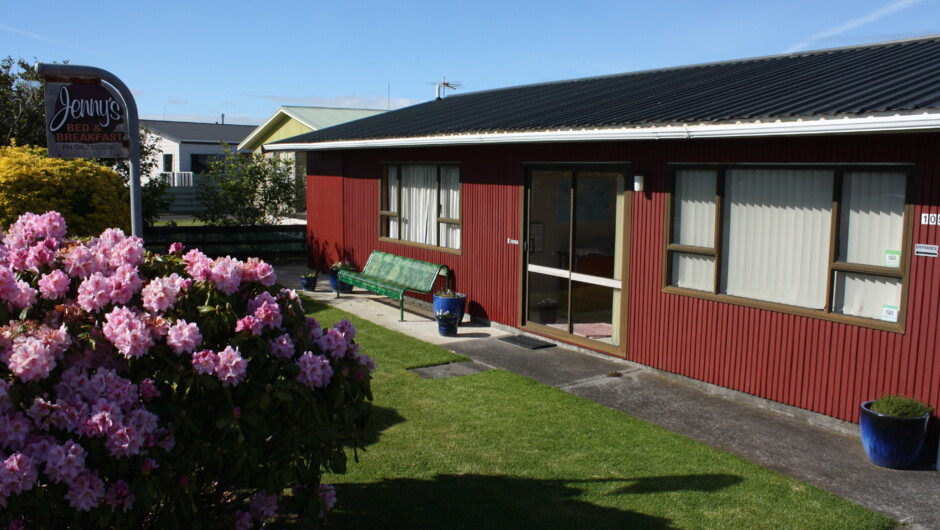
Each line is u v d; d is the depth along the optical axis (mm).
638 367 8086
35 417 3043
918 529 4508
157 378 3400
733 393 7090
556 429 6133
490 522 4461
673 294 7621
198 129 37562
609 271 8469
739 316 6980
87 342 3330
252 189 18484
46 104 5289
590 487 5004
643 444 5820
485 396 6996
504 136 8539
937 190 5500
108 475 3227
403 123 12656
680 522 4516
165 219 26547
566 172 8906
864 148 5918
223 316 3615
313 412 3611
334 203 14477
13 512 2881
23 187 10172
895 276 5836
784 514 4645
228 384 3391
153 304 3480
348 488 4941
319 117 23516
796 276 6574
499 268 10062
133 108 5496
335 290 13266
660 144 7621
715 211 7176
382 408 6605
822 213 6336
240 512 3705
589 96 10438
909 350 5723
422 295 11758
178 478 3322
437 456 5516
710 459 5531
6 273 3381
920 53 8242
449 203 11125
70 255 3732
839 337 6191
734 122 6129
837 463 5543
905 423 5316
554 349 8938
